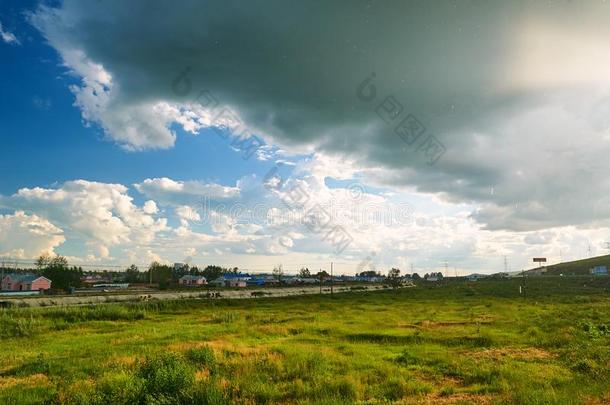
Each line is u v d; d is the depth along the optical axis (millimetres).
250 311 45156
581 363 16000
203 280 126812
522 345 21766
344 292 87688
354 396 12727
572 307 43094
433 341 23812
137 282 125125
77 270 100625
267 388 12953
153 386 11969
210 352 17266
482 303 53625
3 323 29750
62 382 13930
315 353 18312
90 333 28906
